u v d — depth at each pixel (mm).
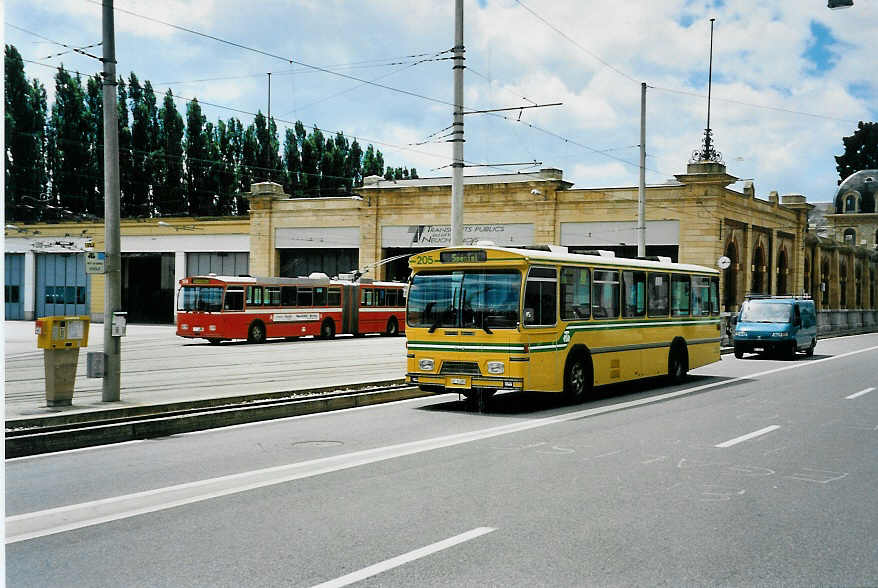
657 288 18031
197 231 58656
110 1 12969
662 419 13023
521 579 5277
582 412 13859
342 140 71688
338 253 55250
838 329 52969
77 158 57000
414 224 52562
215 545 5992
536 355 13664
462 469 8875
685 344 19344
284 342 38250
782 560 5762
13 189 55125
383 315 45781
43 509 7066
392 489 7875
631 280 16922
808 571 5527
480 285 13812
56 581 5211
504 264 13625
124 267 61625
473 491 7801
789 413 13898
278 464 9141
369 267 50688
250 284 37375
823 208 108000
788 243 60219
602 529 6492
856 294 80188
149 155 59812
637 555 5824
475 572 5410
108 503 7281
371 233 53594
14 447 9656
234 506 7176
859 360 27938
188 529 6426
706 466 9180
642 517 6891
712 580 5316
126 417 12148
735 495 7766
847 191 98062
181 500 7398
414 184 54469
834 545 6141
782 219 58406
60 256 60500
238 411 12555
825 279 71625
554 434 11406
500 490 7852
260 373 20203
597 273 15656
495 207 50719
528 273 13531
